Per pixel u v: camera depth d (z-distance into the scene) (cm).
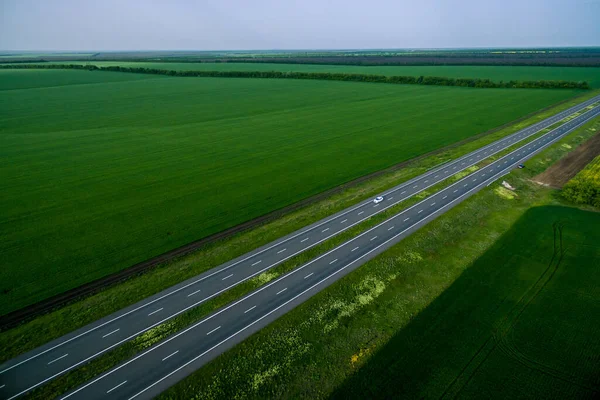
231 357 3184
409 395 2856
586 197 5894
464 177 6944
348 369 3089
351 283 4081
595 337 3366
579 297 3862
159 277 4153
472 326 3500
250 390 2927
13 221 5266
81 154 8162
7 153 8194
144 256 4528
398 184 6638
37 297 3847
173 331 3444
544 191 6531
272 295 3906
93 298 3834
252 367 3106
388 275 4222
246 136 9606
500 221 5478
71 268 4291
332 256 4559
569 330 3447
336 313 3675
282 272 4259
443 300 3853
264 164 7538
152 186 6462
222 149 8512
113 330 3450
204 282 4094
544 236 5016
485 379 2972
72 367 3088
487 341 3331
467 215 5569
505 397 2836
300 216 5462
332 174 7056
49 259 4438
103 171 7144
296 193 6241
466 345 3288
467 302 3816
